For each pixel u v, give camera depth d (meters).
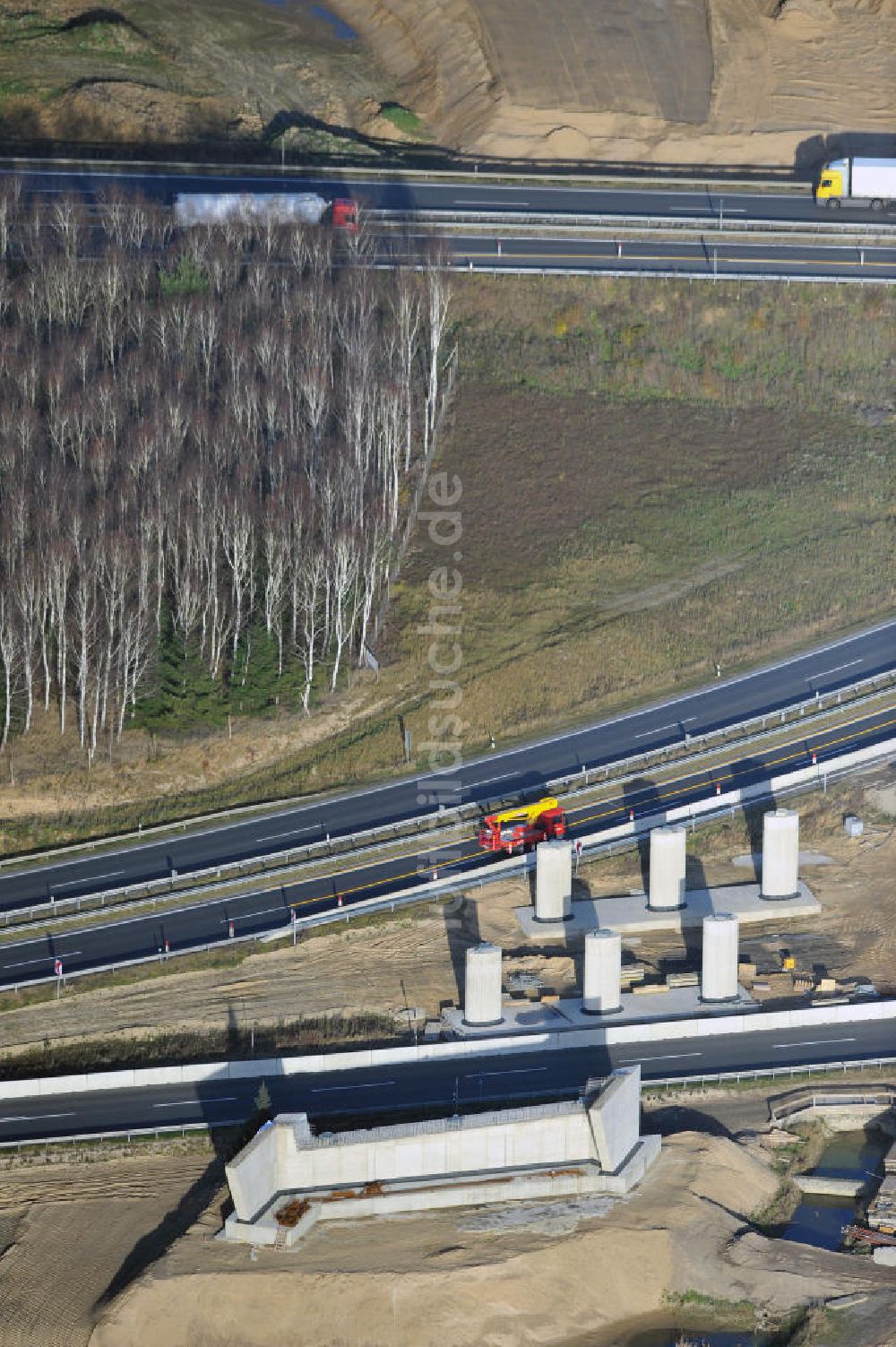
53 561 133.38
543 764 136.50
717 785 133.75
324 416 156.62
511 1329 88.62
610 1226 92.25
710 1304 90.81
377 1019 110.56
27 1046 108.38
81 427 148.38
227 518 141.12
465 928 120.25
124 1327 86.62
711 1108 102.94
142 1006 112.00
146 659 137.62
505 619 149.62
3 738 134.50
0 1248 92.50
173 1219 94.00
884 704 142.75
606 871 126.75
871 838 130.25
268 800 133.50
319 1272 88.31
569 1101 96.50
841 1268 92.19
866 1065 105.50
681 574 156.12
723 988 112.00
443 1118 98.50
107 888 123.88
